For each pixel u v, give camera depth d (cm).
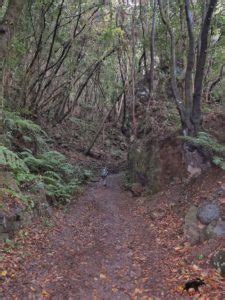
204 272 591
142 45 1919
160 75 1645
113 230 862
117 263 664
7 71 1162
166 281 586
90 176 1489
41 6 1505
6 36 864
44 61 1762
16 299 500
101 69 2527
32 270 593
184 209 870
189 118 1043
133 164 1284
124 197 1192
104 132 2427
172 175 1066
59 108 2103
